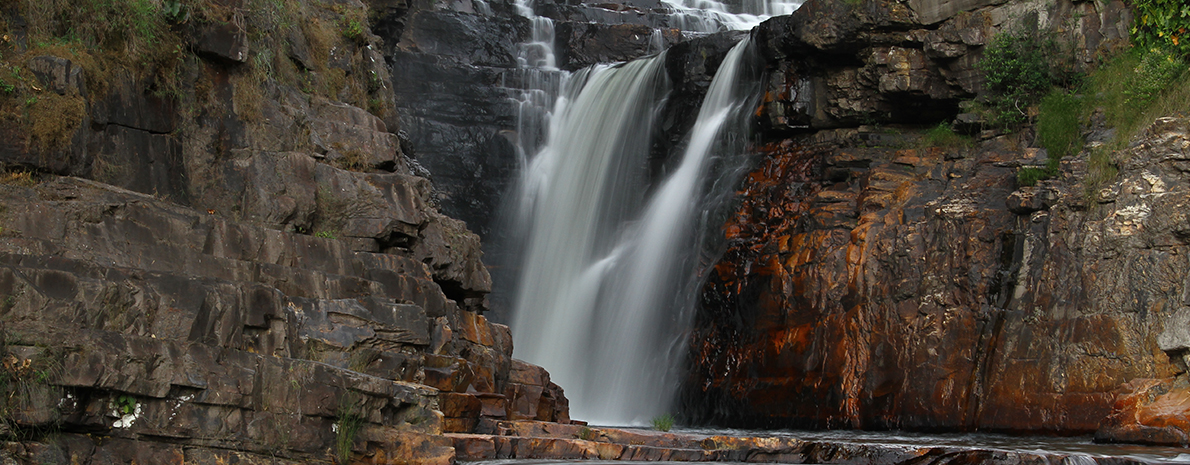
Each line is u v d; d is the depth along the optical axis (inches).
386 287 462.9
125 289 326.0
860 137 991.0
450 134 1266.0
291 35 538.6
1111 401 617.0
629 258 1107.3
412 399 388.8
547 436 454.9
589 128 1248.8
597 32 1406.3
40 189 370.9
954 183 859.4
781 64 1028.5
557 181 1246.3
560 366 1096.2
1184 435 541.0
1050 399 657.6
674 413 952.3
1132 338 622.8
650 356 1012.5
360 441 366.0
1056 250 701.9
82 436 310.3
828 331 848.9
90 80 415.2
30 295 306.7
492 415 477.4
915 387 759.1
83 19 423.5
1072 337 660.1
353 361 404.5
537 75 1316.4
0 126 378.3
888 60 936.3
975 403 710.5
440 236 535.8
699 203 1064.2
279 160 474.9
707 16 1537.9
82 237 355.9
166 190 445.1
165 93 450.3
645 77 1205.1
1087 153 727.7
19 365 296.7
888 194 901.8
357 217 490.6
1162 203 627.2
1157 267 621.9
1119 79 781.9
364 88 630.5
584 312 1111.6
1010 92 876.6
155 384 319.9
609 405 1023.0
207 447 330.3
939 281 786.2
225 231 406.9
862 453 443.2
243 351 344.2
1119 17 824.9
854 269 856.3
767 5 1600.6
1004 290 733.9
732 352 930.1
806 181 992.9
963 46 903.7
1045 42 854.5
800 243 918.4
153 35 444.1
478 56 1350.9
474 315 542.6
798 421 835.4
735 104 1089.4
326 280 423.8
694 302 991.0
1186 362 584.4
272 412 344.2
